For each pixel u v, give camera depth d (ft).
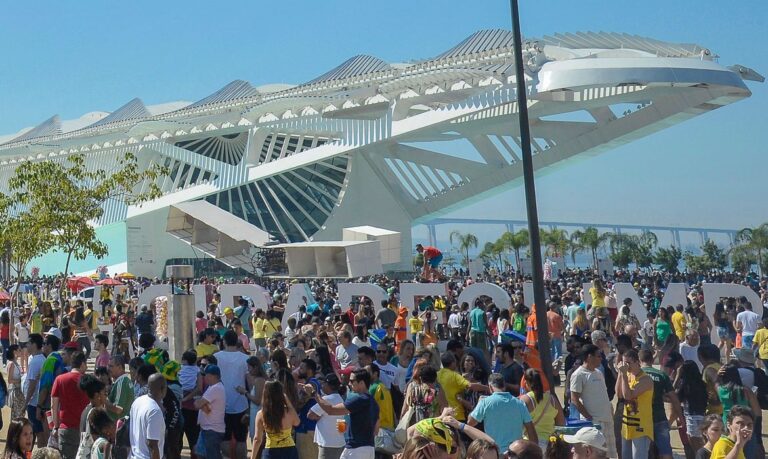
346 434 33.78
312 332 60.13
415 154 186.91
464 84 155.74
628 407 35.47
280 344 51.55
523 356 45.06
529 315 69.15
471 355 40.55
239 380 40.91
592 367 36.47
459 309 84.28
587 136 160.86
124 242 224.53
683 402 38.37
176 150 219.82
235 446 40.91
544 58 144.77
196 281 164.35
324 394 35.78
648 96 146.10
